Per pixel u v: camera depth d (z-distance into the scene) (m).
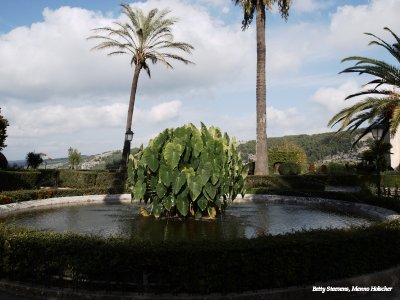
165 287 4.59
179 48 26.39
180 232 8.80
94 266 4.71
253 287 4.67
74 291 4.71
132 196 10.23
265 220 10.61
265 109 21.64
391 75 15.30
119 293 4.60
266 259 4.70
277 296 4.57
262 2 21.94
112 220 10.55
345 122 14.70
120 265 4.65
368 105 14.52
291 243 4.81
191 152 9.73
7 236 5.23
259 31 21.92
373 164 29.28
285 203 15.46
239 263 4.62
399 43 15.13
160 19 26.27
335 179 23.41
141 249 4.66
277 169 32.09
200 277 4.57
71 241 5.02
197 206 10.17
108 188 17.44
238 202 15.79
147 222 9.96
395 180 22.38
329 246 4.95
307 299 4.67
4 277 5.27
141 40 26.25
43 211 12.89
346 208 13.60
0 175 17.36
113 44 25.88
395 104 14.86
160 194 9.62
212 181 9.61
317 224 10.07
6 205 12.92
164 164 9.70
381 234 5.42
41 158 32.69
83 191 16.61
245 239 5.05
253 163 25.58
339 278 4.96
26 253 5.06
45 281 4.96
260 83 21.70
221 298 4.46
